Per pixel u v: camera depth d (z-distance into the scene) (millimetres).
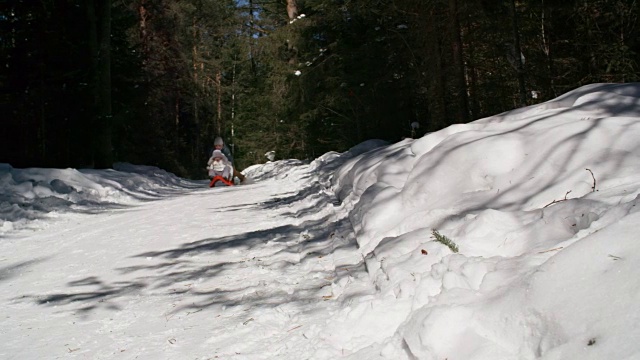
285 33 25375
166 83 30750
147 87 25938
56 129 21344
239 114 44094
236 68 45312
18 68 19109
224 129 46594
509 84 16250
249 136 39906
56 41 19359
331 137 28859
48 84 19578
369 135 24484
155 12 30328
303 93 26141
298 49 26250
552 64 15422
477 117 15805
